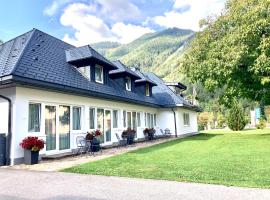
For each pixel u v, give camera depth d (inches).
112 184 293.0
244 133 1186.6
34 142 459.5
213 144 727.7
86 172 358.6
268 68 684.7
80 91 612.7
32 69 519.5
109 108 791.1
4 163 455.8
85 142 603.2
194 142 812.0
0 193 264.1
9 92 482.3
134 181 305.4
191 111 1485.0
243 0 773.9
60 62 673.6
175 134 1197.1
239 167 370.9
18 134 472.1
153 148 664.4
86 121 671.8
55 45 740.7
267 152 527.8
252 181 290.2
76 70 715.4
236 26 791.7
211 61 844.0
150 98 1142.3
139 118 1023.6
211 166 383.6
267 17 686.5
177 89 1464.1
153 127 1171.3
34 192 265.4
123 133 829.2
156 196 245.8
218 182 289.0
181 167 381.4
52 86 527.5
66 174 351.3
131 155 524.4
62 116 597.6
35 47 622.2
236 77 871.7
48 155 533.0
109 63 800.9
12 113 472.7
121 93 852.6
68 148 604.4
